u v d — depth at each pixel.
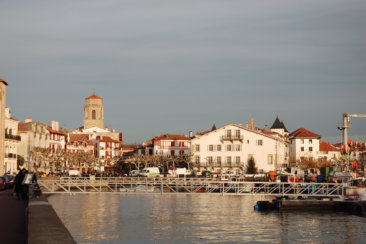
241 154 135.75
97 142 196.50
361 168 131.50
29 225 11.07
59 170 142.62
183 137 170.75
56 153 137.38
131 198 98.31
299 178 101.19
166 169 153.62
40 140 142.50
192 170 136.62
